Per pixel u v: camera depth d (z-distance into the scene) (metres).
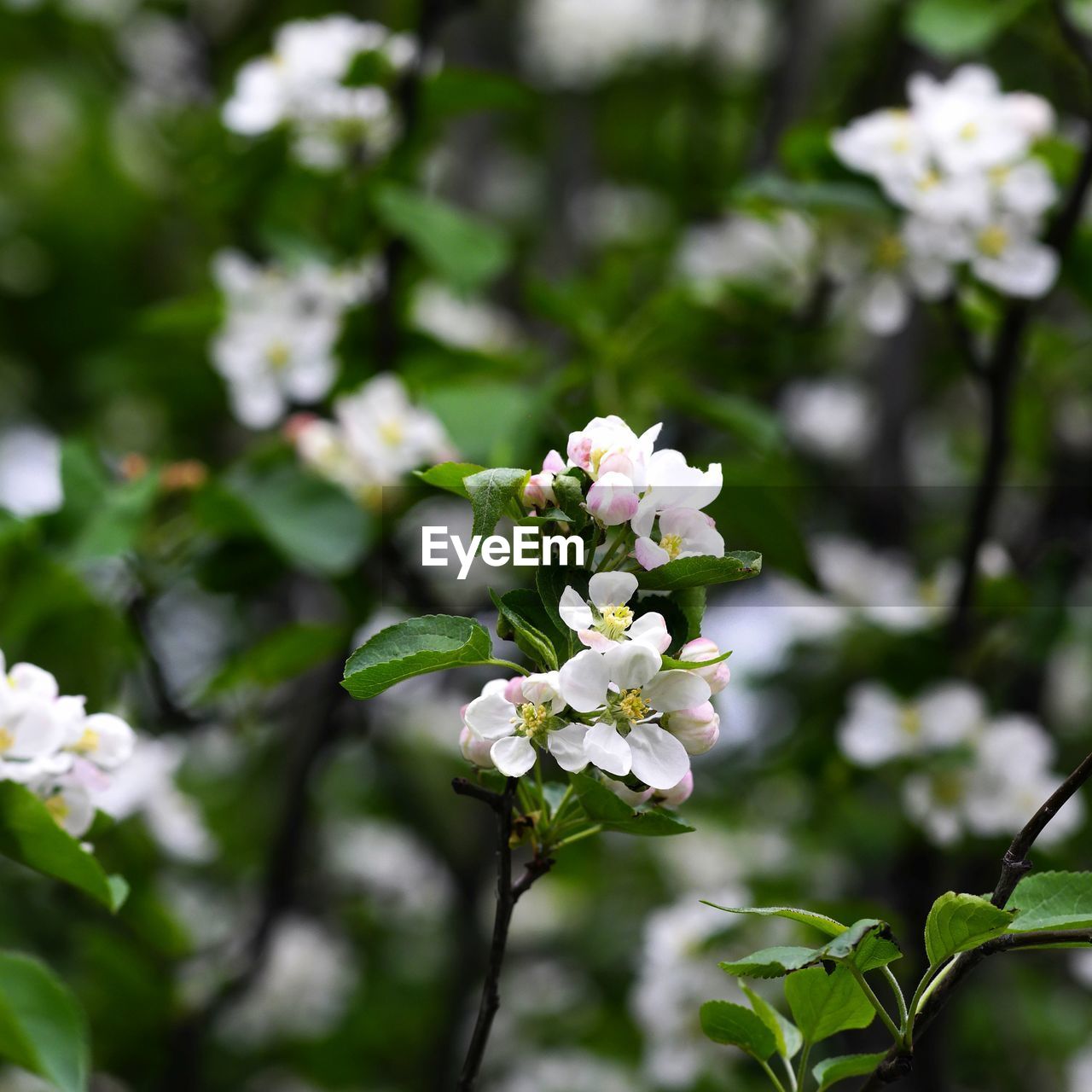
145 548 2.40
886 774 2.60
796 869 3.20
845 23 3.60
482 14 4.18
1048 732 3.24
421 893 3.85
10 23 4.62
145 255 4.65
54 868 1.69
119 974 2.69
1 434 4.43
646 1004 2.51
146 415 4.21
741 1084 2.49
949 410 4.08
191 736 3.07
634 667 1.59
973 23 2.36
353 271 2.59
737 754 3.21
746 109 3.94
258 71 2.58
